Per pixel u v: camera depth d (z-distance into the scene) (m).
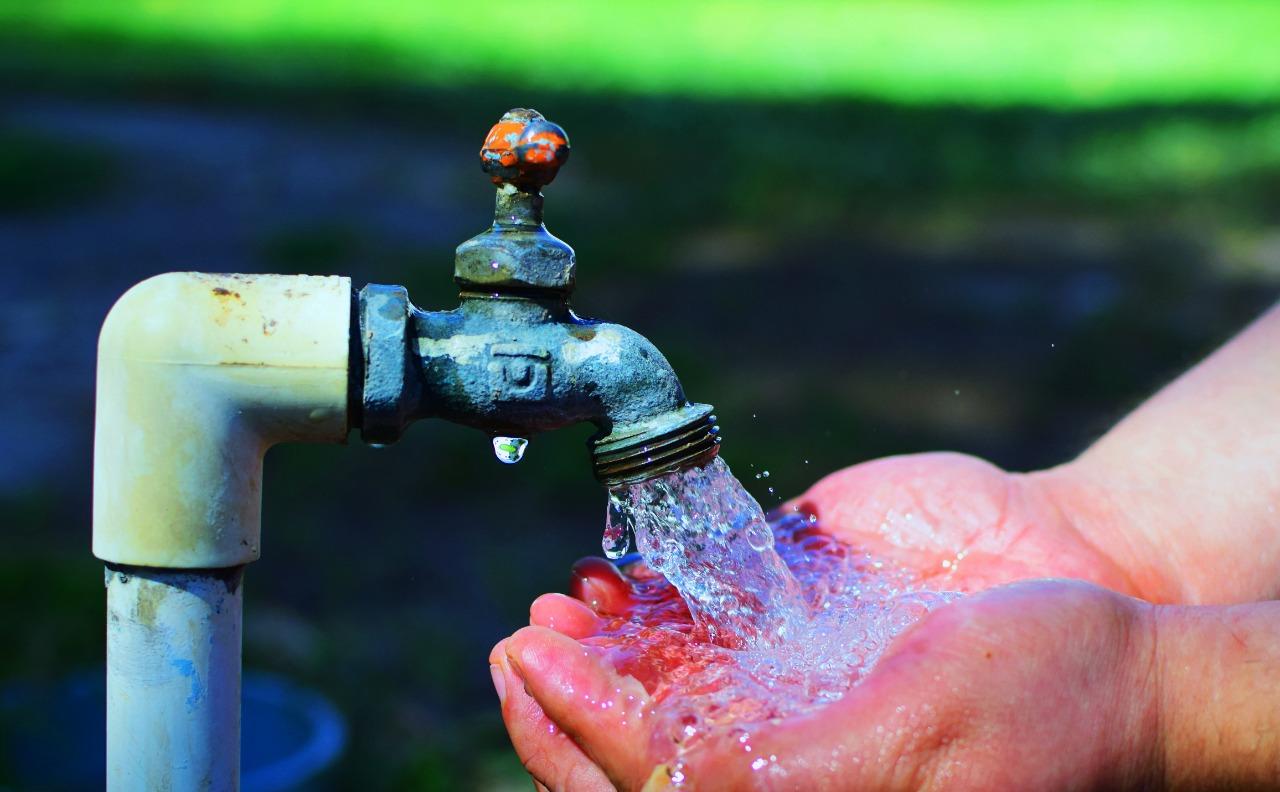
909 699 0.88
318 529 3.30
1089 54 16.34
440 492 3.58
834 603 1.24
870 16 20.14
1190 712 0.91
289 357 0.93
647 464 1.03
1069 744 0.88
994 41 17.61
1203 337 4.73
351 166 7.91
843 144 9.44
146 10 16.42
